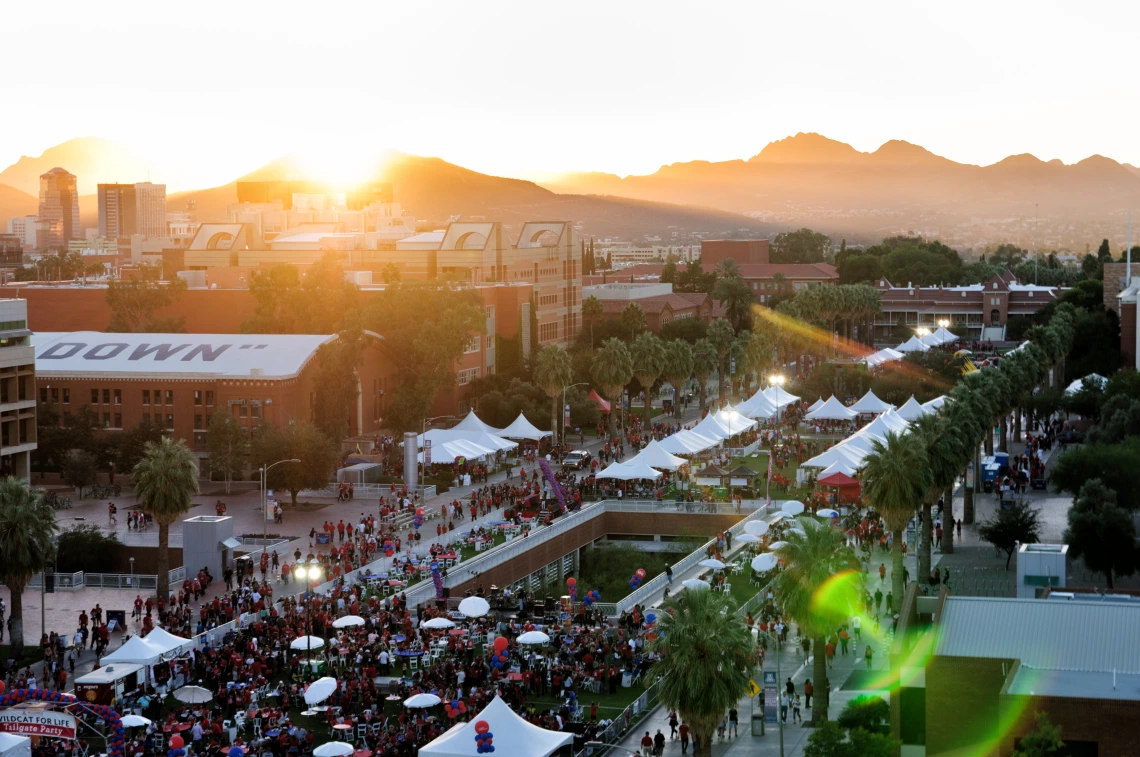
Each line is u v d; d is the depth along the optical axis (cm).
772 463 14662
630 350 19762
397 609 8988
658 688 7494
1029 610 5641
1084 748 4831
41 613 9162
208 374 14725
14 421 12912
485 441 14450
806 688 7444
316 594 9206
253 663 7650
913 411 16250
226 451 13612
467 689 7462
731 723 7225
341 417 14812
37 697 7000
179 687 7575
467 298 18625
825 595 7219
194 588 9750
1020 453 15962
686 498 13475
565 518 12400
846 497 12662
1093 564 9581
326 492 13450
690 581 7594
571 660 7981
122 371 14988
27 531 8256
